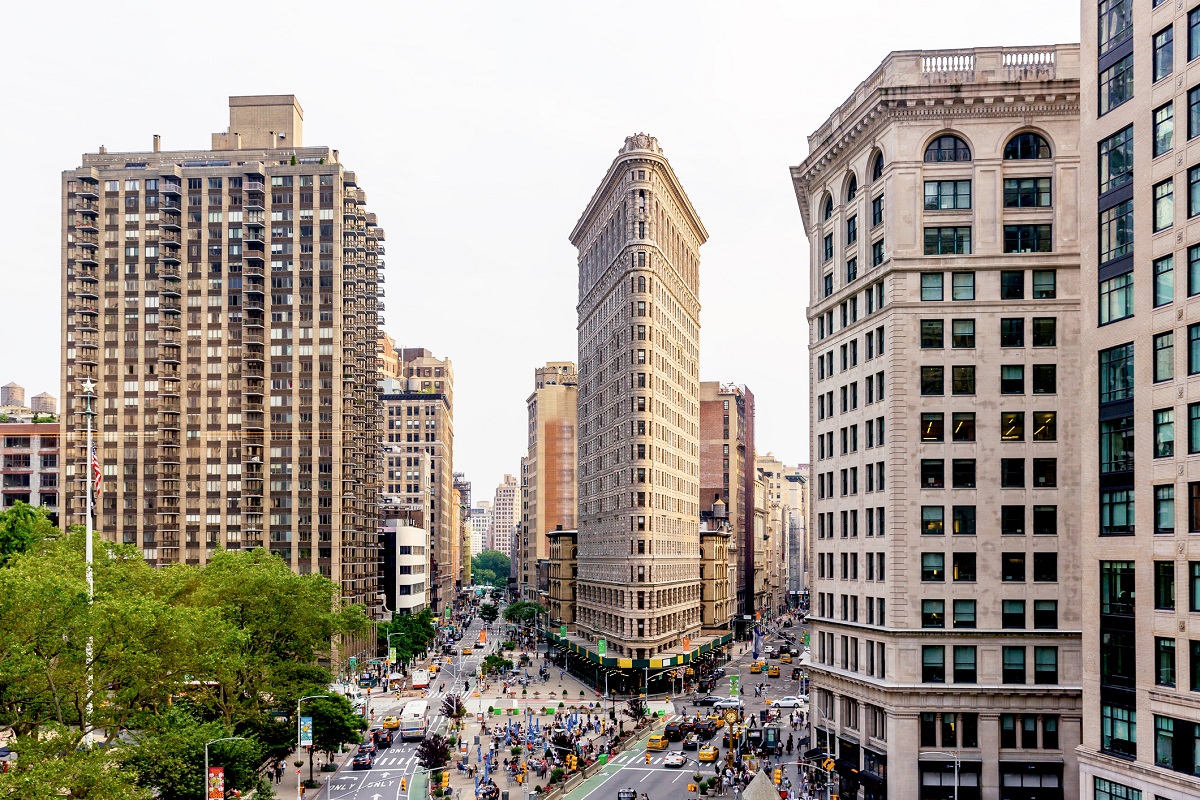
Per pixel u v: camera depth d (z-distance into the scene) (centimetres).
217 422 17025
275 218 17325
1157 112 4984
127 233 17162
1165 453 4862
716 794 8188
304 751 9875
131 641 5659
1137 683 4988
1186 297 4731
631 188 15138
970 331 7394
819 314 8925
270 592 8475
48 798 4394
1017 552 7231
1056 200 7381
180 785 5891
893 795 7075
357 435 18175
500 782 8775
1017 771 7062
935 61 7612
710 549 19450
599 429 17038
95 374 17025
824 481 8738
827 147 8544
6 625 5219
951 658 7175
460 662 18712
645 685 13875
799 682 15288
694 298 18488
